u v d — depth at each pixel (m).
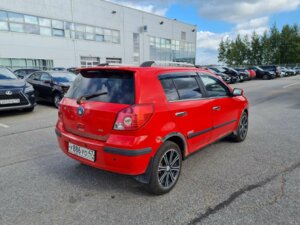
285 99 11.28
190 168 3.76
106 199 2.90
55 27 24.75
